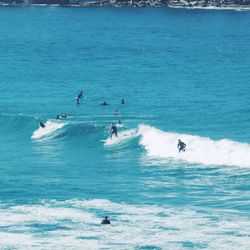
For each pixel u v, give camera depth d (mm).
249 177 145250
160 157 164000
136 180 147000
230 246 108812
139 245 109750
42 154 174375
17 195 136500
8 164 163750
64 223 118938
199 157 158125
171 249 108250
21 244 110688
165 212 124000
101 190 139625
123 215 122562
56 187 142375
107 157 169250
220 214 122875
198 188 139500
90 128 187500
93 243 110688
